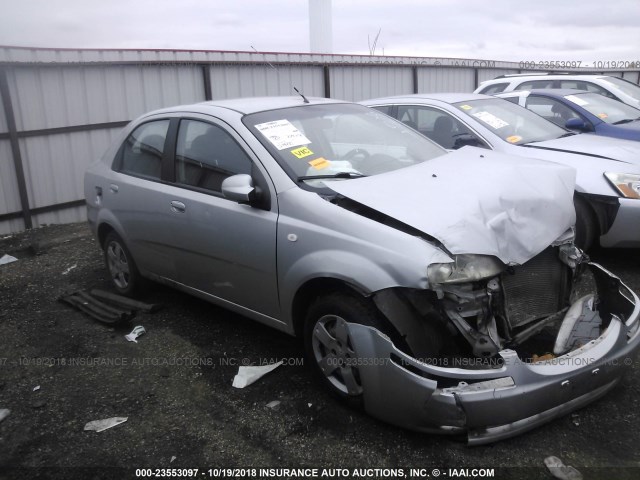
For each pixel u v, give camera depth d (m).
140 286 5.02
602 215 5.10
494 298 2.96
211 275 4.03
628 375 3.50
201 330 4.41
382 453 2.91
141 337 4.35
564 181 3.67
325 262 3.12
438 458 2.85
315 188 3.45
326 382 3.32
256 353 4.00
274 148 3.70
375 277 2.91
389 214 3.01
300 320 3.52
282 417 3.24
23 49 7.41
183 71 9.16
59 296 5.28
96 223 5.18
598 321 3.31
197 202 3.97
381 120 4.56
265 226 3.49
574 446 2.89
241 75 9.94
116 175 4.87
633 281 5.00
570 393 2.84
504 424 2.75
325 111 4.34
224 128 3.96
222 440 3.08
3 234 7.61
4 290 5.57
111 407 3.44
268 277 3.55
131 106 8.64
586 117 6.97
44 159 7.88
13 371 3.93
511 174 3.50
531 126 6.26
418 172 3.60
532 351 3.44
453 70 14.79
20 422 3.33
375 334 2.88
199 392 3.55
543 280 3.33
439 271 2.78
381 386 2.90
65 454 3.02
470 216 2.98
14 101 7.48
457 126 6.07
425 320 2.90
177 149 4.32
